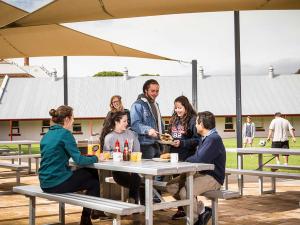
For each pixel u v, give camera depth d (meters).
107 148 5.34
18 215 6.03
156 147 6.02
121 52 10.91
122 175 5.21
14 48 10.55
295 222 5.43
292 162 16.42
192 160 4.75
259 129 48.31
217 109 47.53
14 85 46.44
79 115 44.81
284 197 7.38
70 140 4.60
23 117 43.38
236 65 9.00
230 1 6.95
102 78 48.44
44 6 6.95
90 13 7.54
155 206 4.21
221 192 4.66
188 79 49.50
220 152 4.74
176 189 4.85
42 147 4.70
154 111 5.97
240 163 7.69
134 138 5.52
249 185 8.84
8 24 8.08
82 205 4.23
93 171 4.81
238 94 8.96
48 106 44.62
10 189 8.50
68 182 4.62
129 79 48.66
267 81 51.03
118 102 6.71
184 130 5.60
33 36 9.48
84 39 9.84
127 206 4.02
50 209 6.46
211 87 49.62
